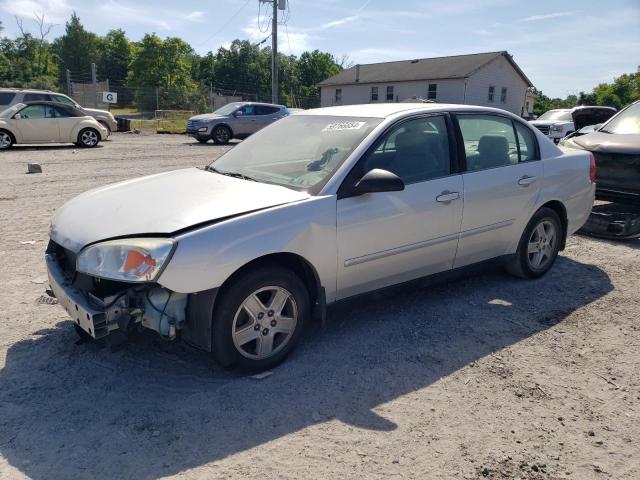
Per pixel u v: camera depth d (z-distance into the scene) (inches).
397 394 128.8
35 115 670.5
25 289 189.2
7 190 377.1
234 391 128.3
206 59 3036.4
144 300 124.9
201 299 125.3
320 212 138.1
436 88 1723.7
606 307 183.9
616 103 2805.1
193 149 718.5
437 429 115.7
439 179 165.2
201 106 1508.4
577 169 211.6
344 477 100.3
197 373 136.3
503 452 108.7
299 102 2534.5
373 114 165.5
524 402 126.9
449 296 191.3
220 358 129.4
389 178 139.7
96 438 110.0
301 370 138.6
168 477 99.5
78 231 129.6
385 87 1855.3
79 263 123.2
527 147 197.8
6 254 228.5
